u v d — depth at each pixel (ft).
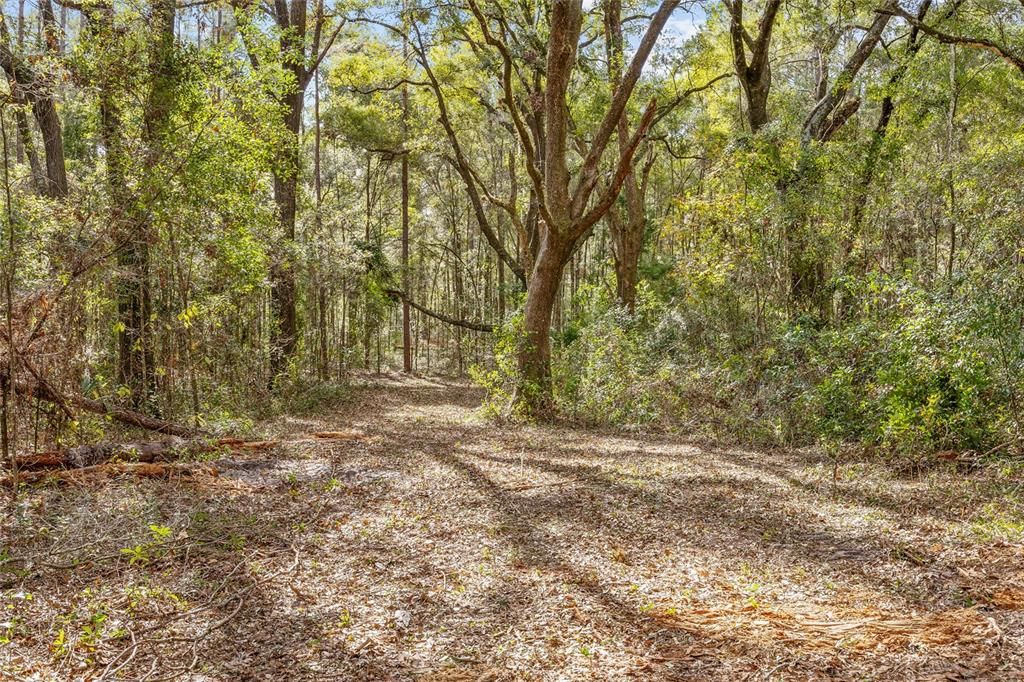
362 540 18.66
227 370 45.01
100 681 11.46
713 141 79.51
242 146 39.32
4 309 23.12
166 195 30.68
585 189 41.98
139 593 14.46
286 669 12.15
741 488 24.18
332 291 71.87
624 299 65.41
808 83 82.84
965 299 29.09
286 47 58.75
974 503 20.84
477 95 74.95
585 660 12.48
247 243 40.81
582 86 63.05
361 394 66.44
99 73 30.66
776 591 15.62
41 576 15.12
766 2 50.57
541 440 34.40
